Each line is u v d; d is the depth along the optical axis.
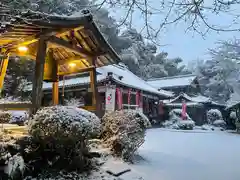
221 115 28.03
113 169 4.93
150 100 25.59
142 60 32.31
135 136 6.24
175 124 24.44
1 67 6.96
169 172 5.43
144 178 4.78
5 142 4.14
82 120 4.40
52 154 4.53
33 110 5.00
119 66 25.80
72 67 8.18
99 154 5.52
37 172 4.26
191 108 29.98
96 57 7.37
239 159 7.57
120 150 5.96
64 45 6.15
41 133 4.25
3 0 3.78
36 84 5.20
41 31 5.43
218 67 25.83
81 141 4.70
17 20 4.43
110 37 23.31
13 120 9.48
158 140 12.05
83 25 5.98
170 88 33.75
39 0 4.55
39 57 5.36
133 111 6.63
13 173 3.82
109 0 3.04
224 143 11.98
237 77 26.16
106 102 15.62
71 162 4.57
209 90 41.69
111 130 6.41
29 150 4.23
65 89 19.00
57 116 4.23
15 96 18.64
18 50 7.10
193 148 9.69
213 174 5.48
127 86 18.11
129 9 3.09
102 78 16.19
